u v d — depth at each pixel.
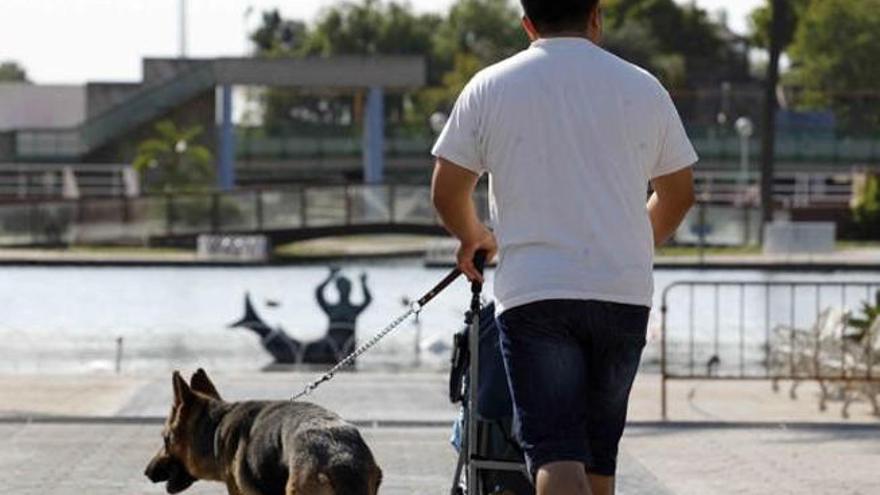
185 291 42.03
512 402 7.43
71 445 14.38
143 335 29.41
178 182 70.81
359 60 65.62
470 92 7.15
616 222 6.97
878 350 17.45
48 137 77.94
